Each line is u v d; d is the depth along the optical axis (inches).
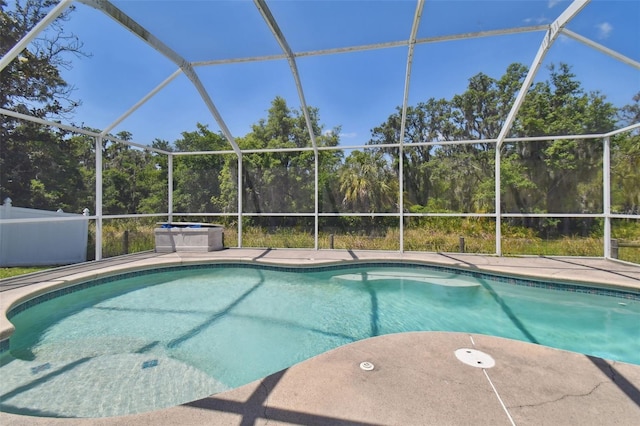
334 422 70.4
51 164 301.6
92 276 219.5
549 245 284.7
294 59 245.9
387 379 88.9
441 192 311.0
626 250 257.1
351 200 326.6
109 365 124.0
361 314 186.2
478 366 96.8
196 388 108.7
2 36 415.2
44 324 165.6
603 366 97.4
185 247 319.0
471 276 247.4
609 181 268.7
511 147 297.1
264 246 342.0
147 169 339.0
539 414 73.9
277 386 85.0
